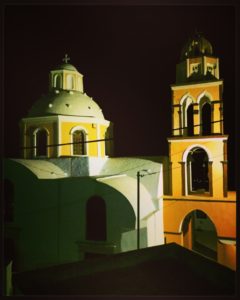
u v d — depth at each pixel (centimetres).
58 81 2472
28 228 1986
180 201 2066
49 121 2183
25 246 1983
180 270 994
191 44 2172
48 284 876
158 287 861
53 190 1967
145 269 998
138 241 1741
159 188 2083
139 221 1817
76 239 1914
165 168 2178
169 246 1134
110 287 860
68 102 2302
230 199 1952
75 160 2134
